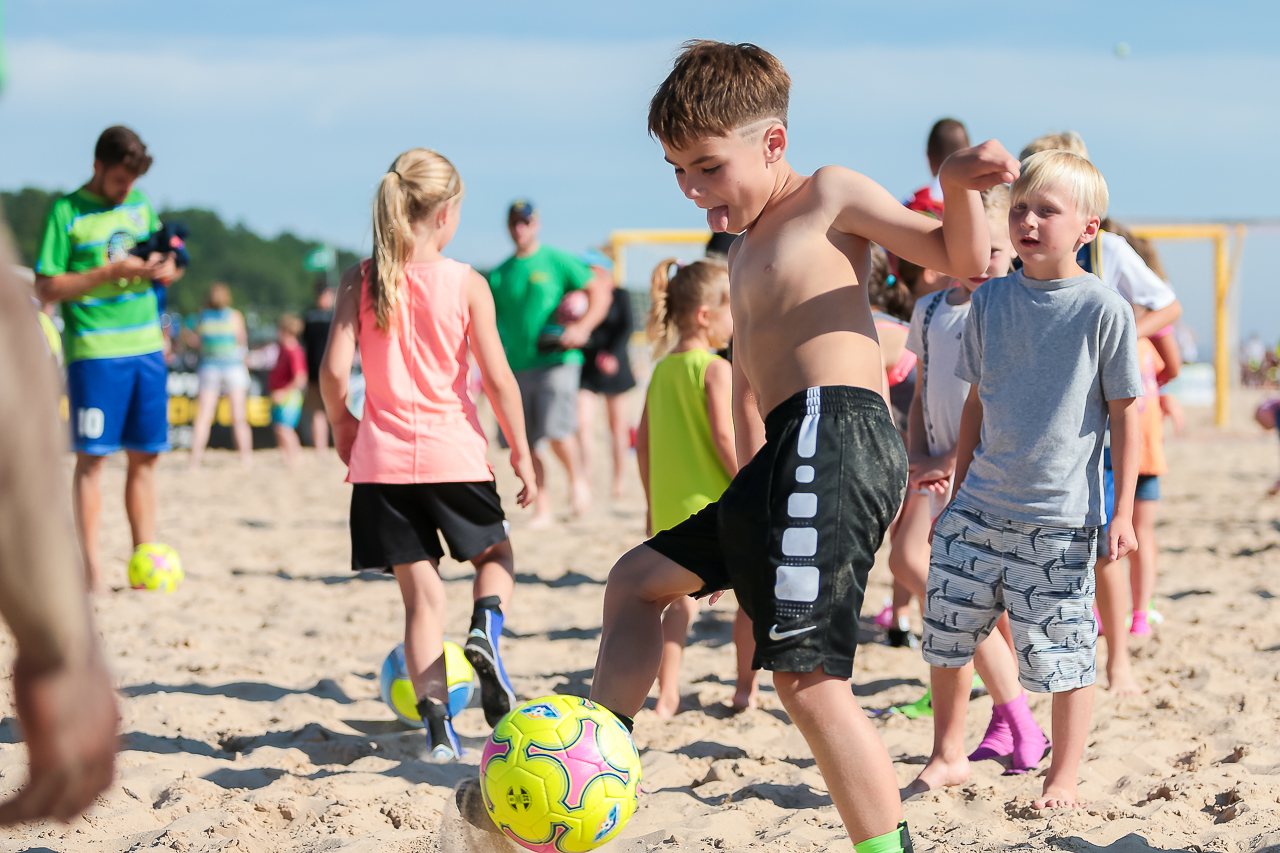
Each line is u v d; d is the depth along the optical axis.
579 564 14.05
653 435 7.95
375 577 13.42
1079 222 5.73
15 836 5.37
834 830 5.48
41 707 1.90
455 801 4.48
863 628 10.49
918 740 7.17
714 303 7.86
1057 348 5.75
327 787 6.15
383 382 6.89
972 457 6.20
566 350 16.39
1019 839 5.27
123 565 13.56
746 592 4.27
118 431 11.30
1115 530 5.71
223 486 23.27
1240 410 45.12
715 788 6.41
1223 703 7.68
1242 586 11.93
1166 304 8.05
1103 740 6.90
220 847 5.19
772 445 4.32
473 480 6.95
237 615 11.29
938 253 4.27
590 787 4.29
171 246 10.84
